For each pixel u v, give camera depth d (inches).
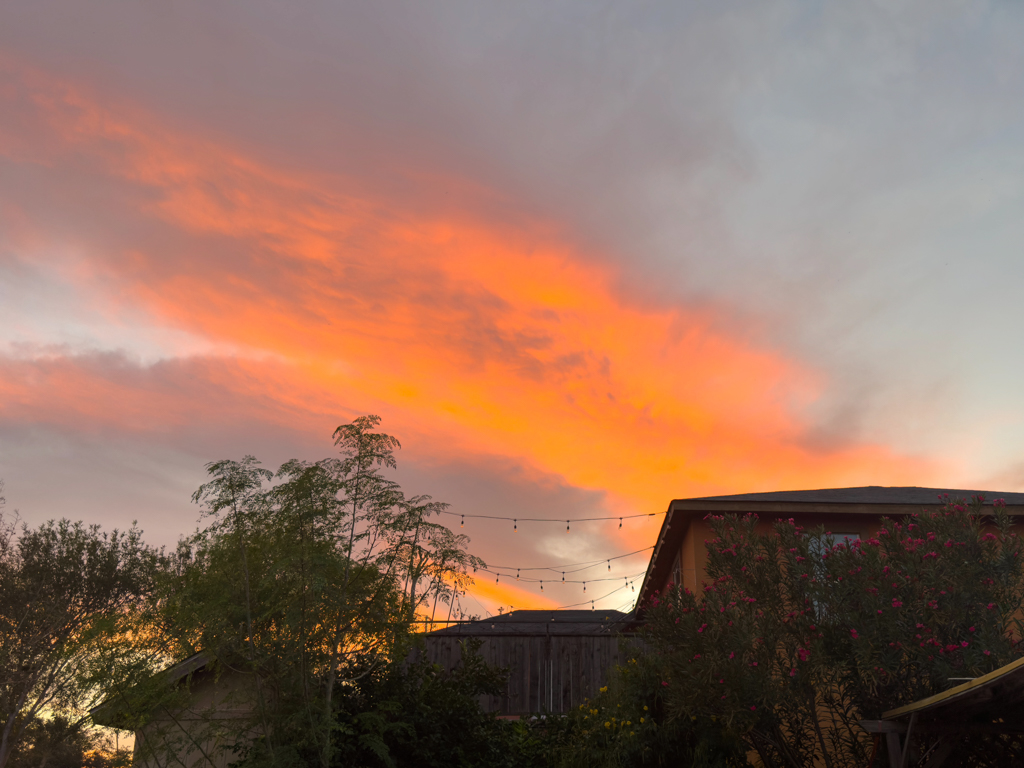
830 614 390.9
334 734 409.7
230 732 423.8
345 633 426.9
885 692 372.8
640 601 807.1
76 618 949.8
